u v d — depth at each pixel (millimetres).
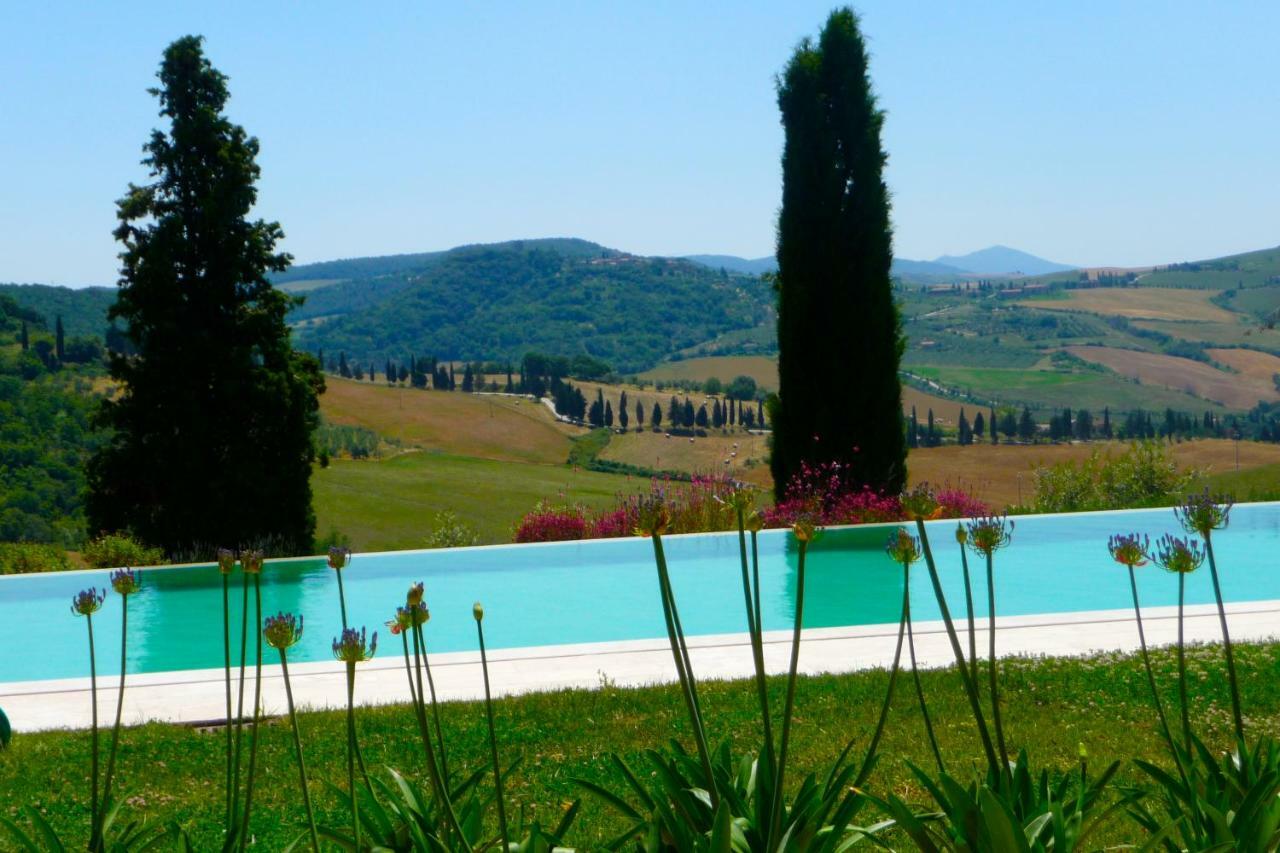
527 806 4523
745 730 5590
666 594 2299
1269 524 15383
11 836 3346
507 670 7305
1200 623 8039
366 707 6363
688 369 186875
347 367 130875
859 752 5145
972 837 2455
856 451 15961
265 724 6090
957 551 13625
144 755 5562
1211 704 5770
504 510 68688
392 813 2781
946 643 7648
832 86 16156
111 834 4348
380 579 13141
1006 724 5566
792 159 16297
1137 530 14781
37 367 67188
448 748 5457
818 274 16250
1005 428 111812
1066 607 10906
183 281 22500
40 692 7102
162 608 11953
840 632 8133
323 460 23922
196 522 22141
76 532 47656
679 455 105688
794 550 13656
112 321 22719
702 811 2604
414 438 103500
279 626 2480
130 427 22500
